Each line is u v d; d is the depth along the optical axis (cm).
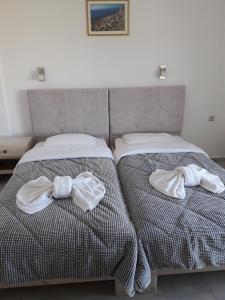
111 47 303
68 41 297
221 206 166
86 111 311
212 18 301
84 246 142
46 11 285
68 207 164
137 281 144
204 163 237
